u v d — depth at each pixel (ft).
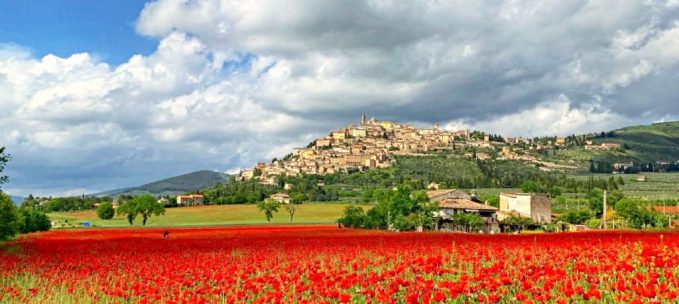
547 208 454.81
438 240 160.66
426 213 372.58
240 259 108.06
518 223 384.27
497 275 67.67
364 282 61.67
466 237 185.78
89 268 107.14
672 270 64.03
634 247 89.10
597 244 107.24
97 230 346.74
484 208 408.67
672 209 456.86
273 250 133.90
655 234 160.76
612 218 375.25
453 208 406.41
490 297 51.60
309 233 268.41
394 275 70.28
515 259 82.43
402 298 56.90
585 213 424.46
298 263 94.58
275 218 588.91
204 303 59.47
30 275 98.58
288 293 61.67
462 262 87.04
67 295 74.84
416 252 107.65
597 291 49.34
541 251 95.66
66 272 97.45
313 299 59.06
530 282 54.90
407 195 374.63
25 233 342.64
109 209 596.29
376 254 110.11
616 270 62.44
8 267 110.01
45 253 150.92
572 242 118.32
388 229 363.35
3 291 78.79
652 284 50.70
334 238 192.24
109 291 71.97
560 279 58.90
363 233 262.88
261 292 66.33
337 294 55.26
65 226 502.38
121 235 282.56
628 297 49.47
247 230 315.17
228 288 66.23
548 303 52.54
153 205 509.76
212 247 161.99
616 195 624.59
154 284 79.05
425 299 48.65
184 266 95.91
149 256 130.21
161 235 277.03
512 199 455.63
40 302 70.44
